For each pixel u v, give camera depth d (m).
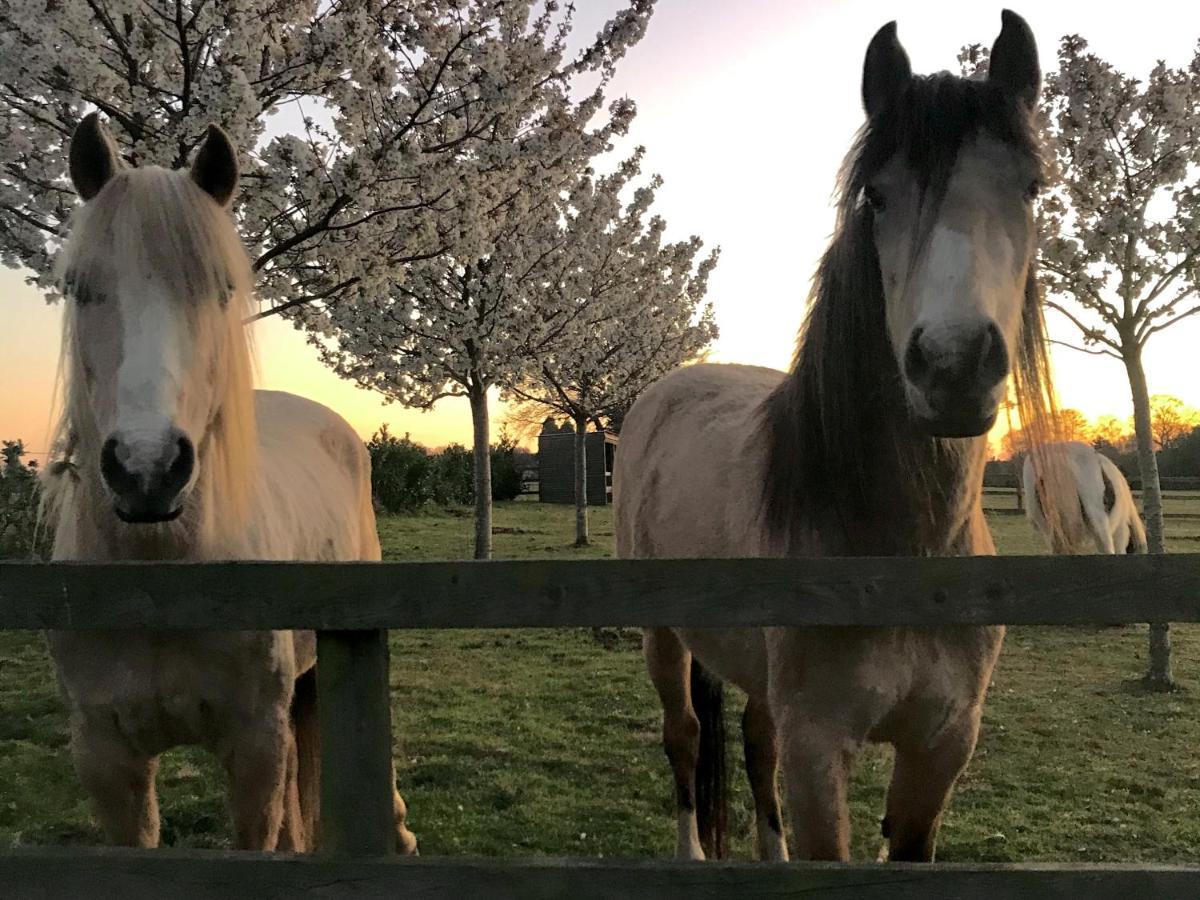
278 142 4.22
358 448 3.45
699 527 2.34
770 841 2.79
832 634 1.68
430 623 1.26
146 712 1.85
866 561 1.23
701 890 1.21
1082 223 5.00
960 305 1.34
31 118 4.05
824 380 1.75
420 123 4.81
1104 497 7.68
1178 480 24.58
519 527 15.75
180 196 1.73
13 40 3.58
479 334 8.33
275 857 1.28
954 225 1.42
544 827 3.35
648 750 4.27
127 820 1.91
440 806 3.55
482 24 4.89
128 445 1.53
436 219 5.21
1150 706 4.91
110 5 3.85
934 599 1.22
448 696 5.27
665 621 1.24
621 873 1.22
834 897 1.20
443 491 22.00
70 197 4.33
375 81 4.48
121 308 1.64
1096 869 1.18
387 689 1.32
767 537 1.92
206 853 1.29
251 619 1.29
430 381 8.91
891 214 1.57
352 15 4.31
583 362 12.16
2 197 4.07
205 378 1.75
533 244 8.85
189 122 3.86
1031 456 1.74
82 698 1.82
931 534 1.72
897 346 1.53
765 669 2.06
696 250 12.96
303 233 4.33
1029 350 1.69
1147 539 5.15
